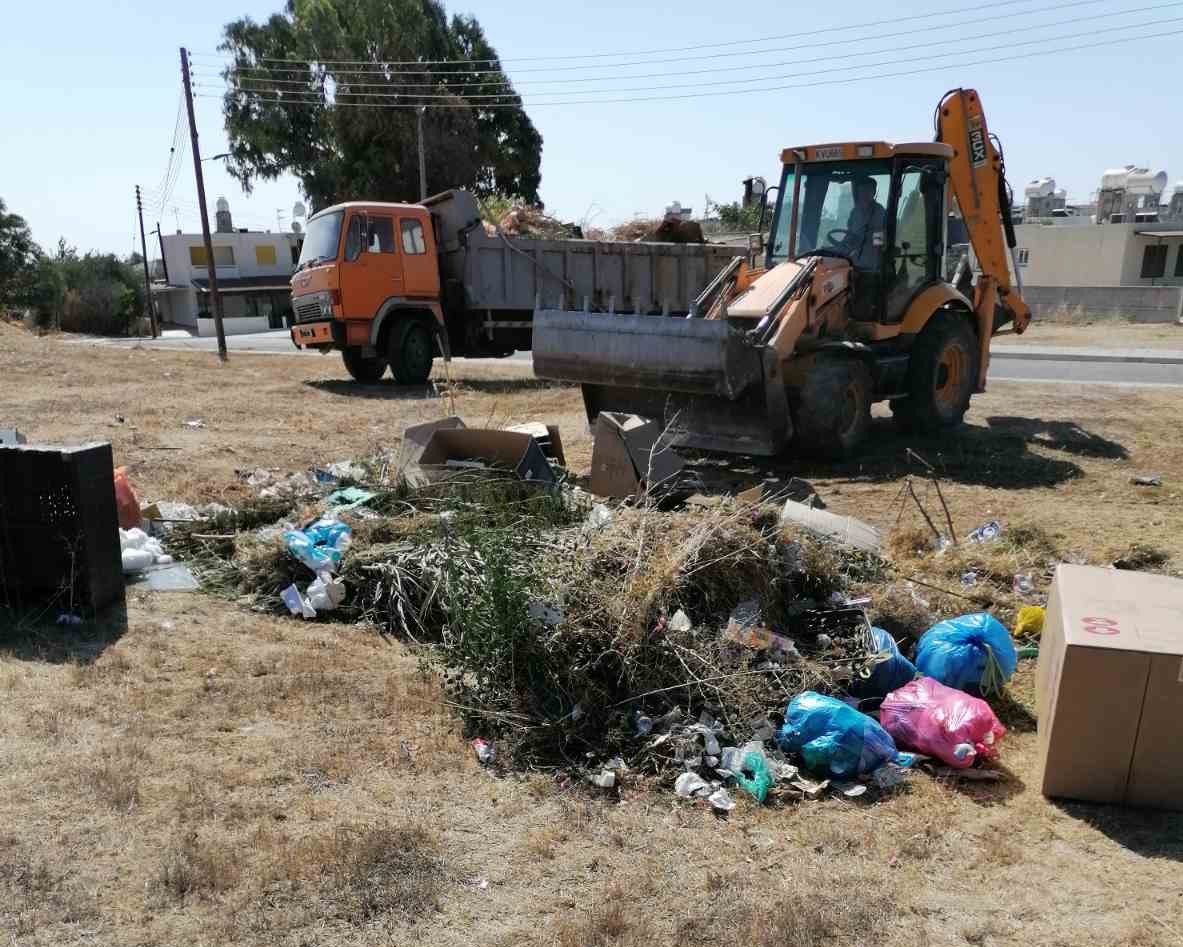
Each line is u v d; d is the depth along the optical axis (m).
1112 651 3.86
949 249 11.56
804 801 4.02
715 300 10.09
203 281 54.66
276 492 7.82
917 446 10.29
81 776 3.78
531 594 4.74
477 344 16.52
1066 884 3.48
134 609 5.59
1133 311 29.95
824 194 10.12
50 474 5.25
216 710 4.43
